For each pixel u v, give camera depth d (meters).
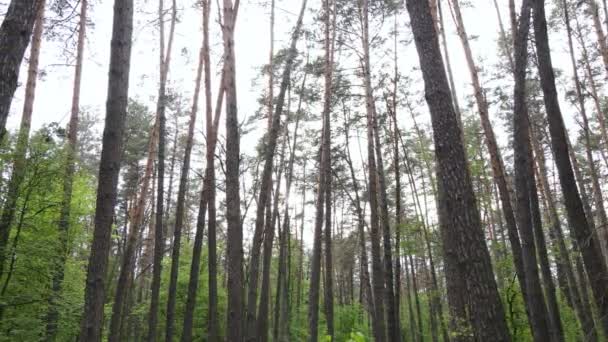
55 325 10.86
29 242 9.84
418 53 7.01
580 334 16.98
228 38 10.69
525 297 11.19
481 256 6.02
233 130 10.05
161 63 15.48
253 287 11.20
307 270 41.69
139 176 26.05
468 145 17.28
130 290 24.50
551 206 18.70
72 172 10.84
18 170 9.62
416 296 30.48
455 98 16.14
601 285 7.87
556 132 8.45
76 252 12.34
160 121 15.26
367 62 16.17
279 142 23.22
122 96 6.38
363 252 22.94
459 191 6.27
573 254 16.75
